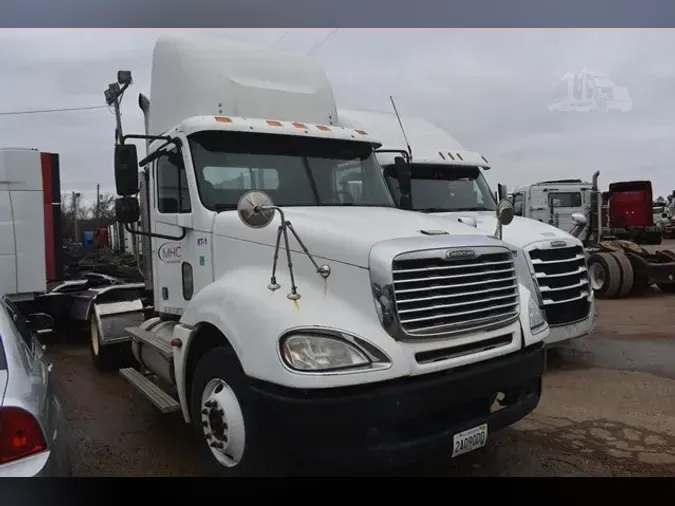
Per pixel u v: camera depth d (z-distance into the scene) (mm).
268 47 5703
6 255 8602
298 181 4973
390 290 3377
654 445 4840
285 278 3855
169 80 5375
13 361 3148
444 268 3588
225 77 5172
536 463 4496
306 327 3279
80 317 9148
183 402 4309
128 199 4730
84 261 12273
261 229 4133
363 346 3299
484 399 3803
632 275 12359
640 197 27984
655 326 9633
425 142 9062
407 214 4609
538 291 6988
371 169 5453
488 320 3746
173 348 4410
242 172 4828
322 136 5176
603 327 9625
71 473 3506
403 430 3414
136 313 7594
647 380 6637
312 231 3873
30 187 8789
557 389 6344
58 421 3256
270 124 5000
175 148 5020
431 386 3350
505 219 4465
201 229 4711
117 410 5941
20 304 8883
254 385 3408
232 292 3779
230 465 3650
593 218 14352
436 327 3488
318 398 3146
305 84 5652
